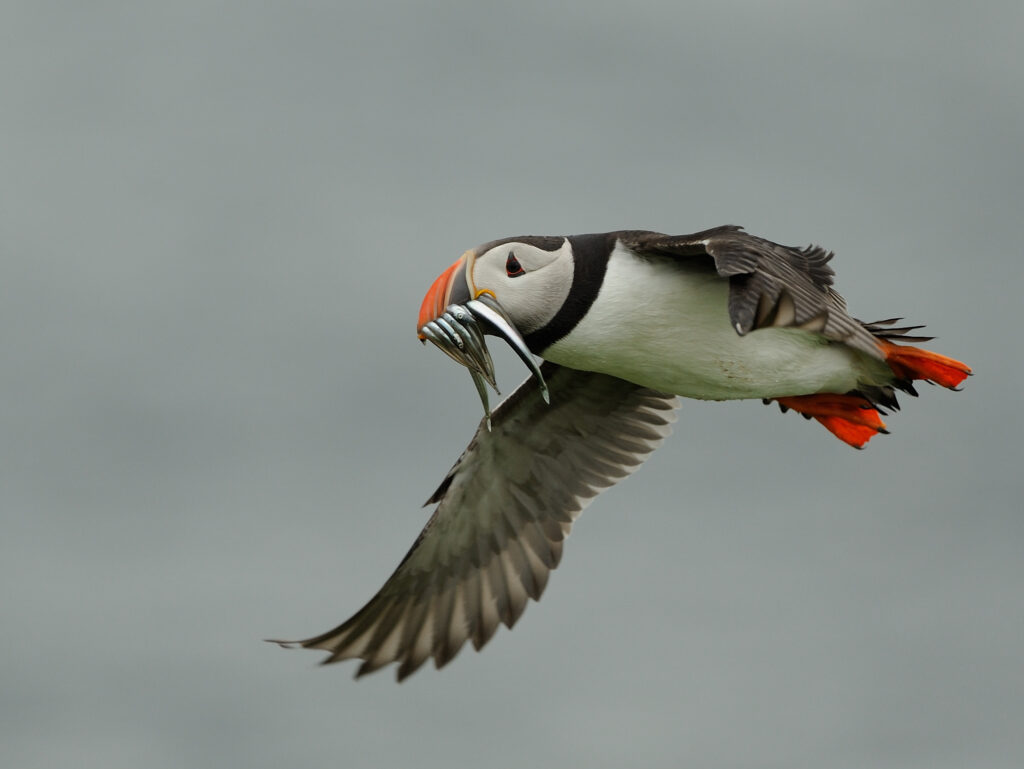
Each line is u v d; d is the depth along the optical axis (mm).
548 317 11453
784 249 10641
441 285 11492
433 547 13281
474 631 13281
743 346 11547
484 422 12938
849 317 10773
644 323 11477
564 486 13469
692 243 10711
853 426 12539
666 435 13391
